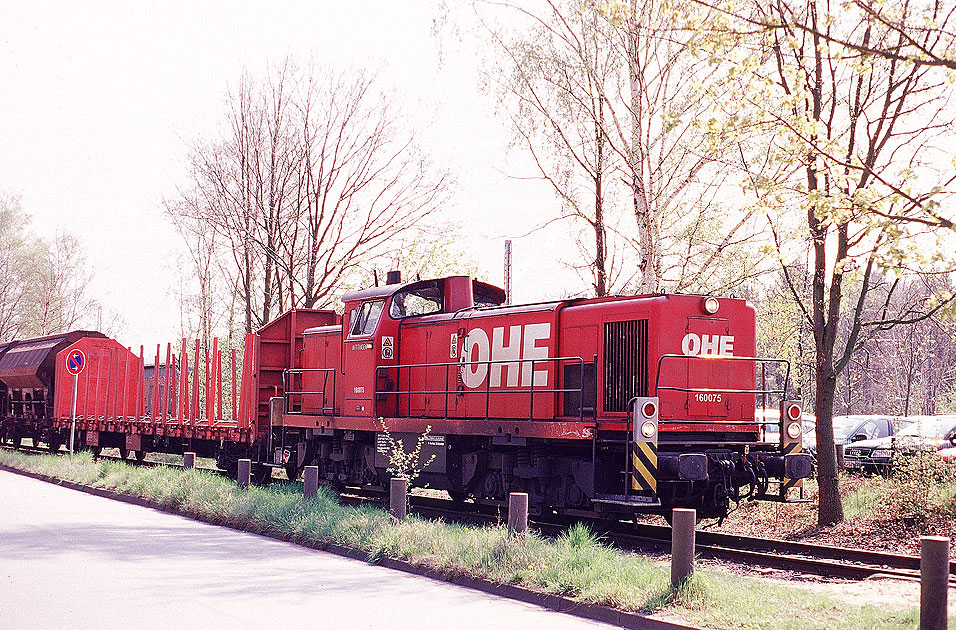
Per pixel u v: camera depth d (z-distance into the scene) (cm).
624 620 804
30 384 3331
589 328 1395
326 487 1695
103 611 798
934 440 1661
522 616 823
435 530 1157
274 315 3133
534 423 1385
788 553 1252
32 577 959
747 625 759
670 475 1207
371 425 1720
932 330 4719
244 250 2997
